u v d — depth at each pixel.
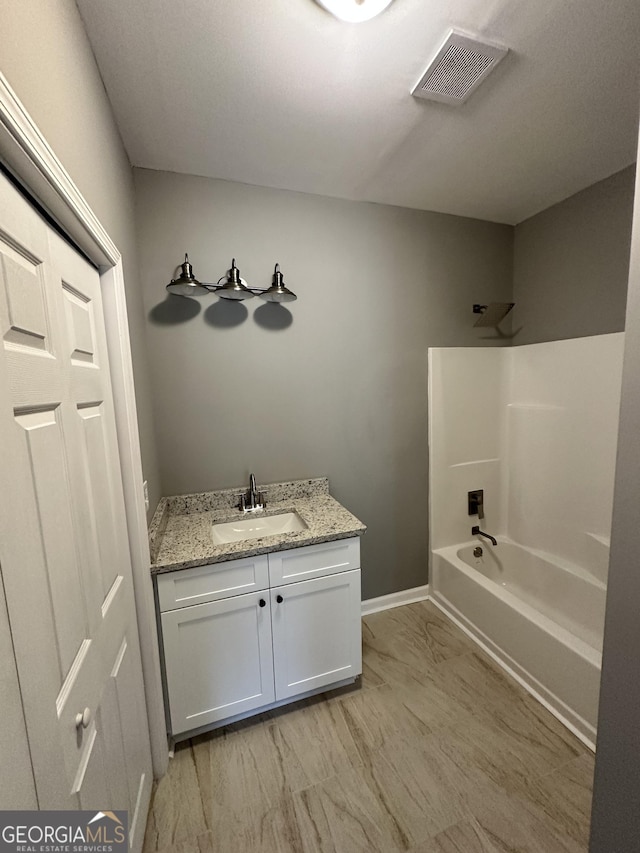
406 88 1.26
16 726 0.51
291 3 0.96
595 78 1.23
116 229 1.22
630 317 0.66
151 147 1.52
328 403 2.08
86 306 0.94
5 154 0.54
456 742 1.43
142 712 1.20
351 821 1.17
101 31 1.00
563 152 1.65
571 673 1.48
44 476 0.64
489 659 1.87
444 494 2.40
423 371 2.28
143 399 1.51
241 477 1.95
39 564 0.60
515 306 2.45
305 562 1.53
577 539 2.09
